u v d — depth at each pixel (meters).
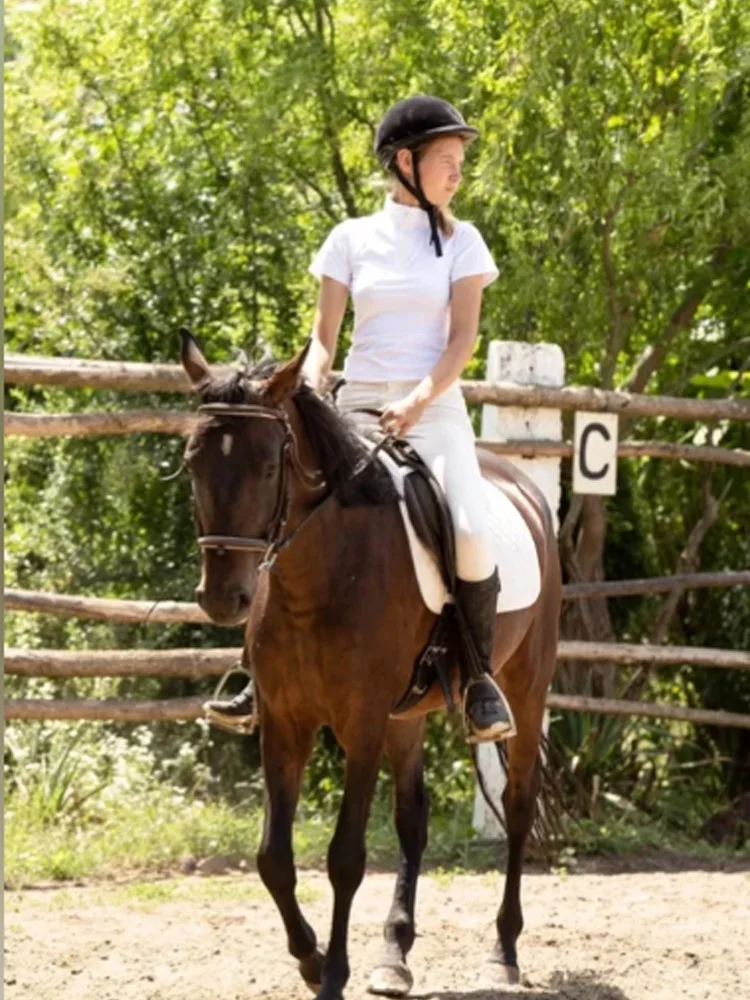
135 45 14.79
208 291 14.77
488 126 12.83
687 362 14.89
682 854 12.18
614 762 13.31
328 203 15.23
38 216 15.38
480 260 7.54
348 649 6.87
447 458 7.54
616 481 14.11
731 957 8.63
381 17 13.84
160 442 14.08
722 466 14.77
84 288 14.68
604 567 14.58
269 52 14.62
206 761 13.48
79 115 15.17
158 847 11.15
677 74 13.08
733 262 14.24
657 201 12.87
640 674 13.40
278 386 6.41
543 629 8.66
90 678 13.35
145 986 7.69
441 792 12.94
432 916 9.60
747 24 12.53
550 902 10.20
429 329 7.55
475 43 13.59
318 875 10.87
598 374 14.66
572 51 12.56
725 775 14.23
